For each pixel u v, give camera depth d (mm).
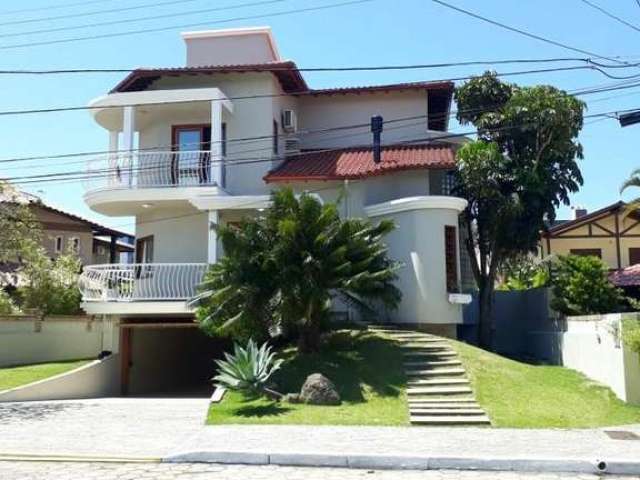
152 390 23188
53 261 29828
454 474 9023
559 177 23234
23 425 13055
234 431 11906
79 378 19266
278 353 17562
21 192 27500
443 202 20078
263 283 16312
